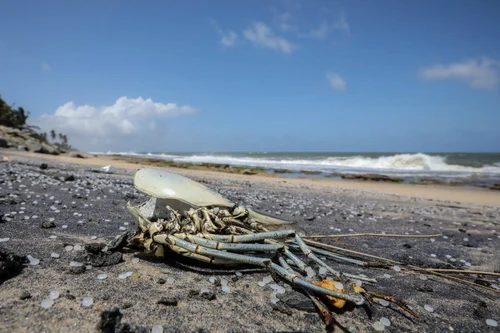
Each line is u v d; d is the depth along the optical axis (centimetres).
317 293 10
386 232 22
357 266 14
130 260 12
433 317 10
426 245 19
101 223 17
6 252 11
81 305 9
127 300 9
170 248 12
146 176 14
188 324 8
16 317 8
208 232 12
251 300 10
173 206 13
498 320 10
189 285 10
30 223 16
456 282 13
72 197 23
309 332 9
